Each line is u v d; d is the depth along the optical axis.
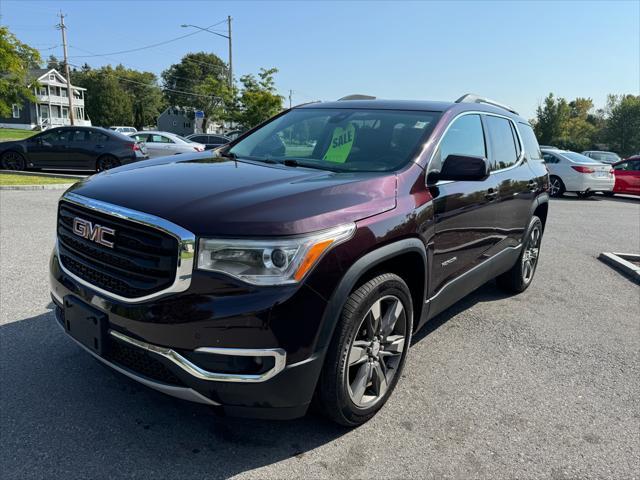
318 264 2.43
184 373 2.33
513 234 4.91
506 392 3.50
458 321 4.77
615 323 4.91
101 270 2.61
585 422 3.20
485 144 4.35
